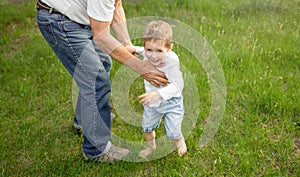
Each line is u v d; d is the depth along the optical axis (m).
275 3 5.86
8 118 3.44
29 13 5.73
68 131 3.28
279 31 4.97
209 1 6.13
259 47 4.49
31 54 4.49
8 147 3.07
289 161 2.93
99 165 2.86
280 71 4.04
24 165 2.91
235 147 3.04
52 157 2.98
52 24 2.35
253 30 4.95
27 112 3.51
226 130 3.19
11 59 4.41
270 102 3.49
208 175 2.80
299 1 6.02
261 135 3.12
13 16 5.58
